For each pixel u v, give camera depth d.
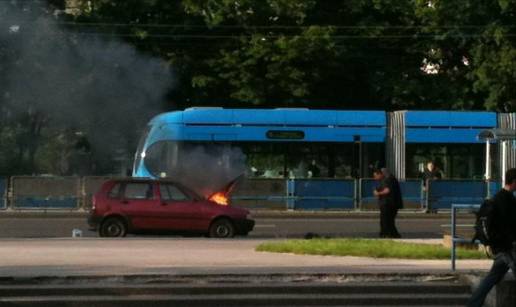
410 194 37.34
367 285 14.94
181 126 35.69
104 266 16.20
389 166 37.38
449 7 47.38
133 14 46.59
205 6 45.88
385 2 47.66
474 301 13.26
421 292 14.95
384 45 48.94
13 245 20.44
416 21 48.44
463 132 37.66
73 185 35.53
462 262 17.58
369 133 37.31
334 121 37.22
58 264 16.52
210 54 46.47
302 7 46.16
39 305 13.88
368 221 33.81
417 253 18.39
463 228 20.30
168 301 14.14
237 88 45.62
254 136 36.38
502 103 46.31
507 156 37.25
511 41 46.69
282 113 36.88
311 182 36.88
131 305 14.04
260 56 44.88
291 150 36.84
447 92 47.66
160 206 25.64
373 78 47.78
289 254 18.78
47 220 32.47
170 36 46.38
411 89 47.12
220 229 25.81
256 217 35.16
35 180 35.41
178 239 23.28
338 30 47.91
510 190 13.04
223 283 14.92
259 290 14.70
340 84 48.50
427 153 37.66
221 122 36.06
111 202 25.58
